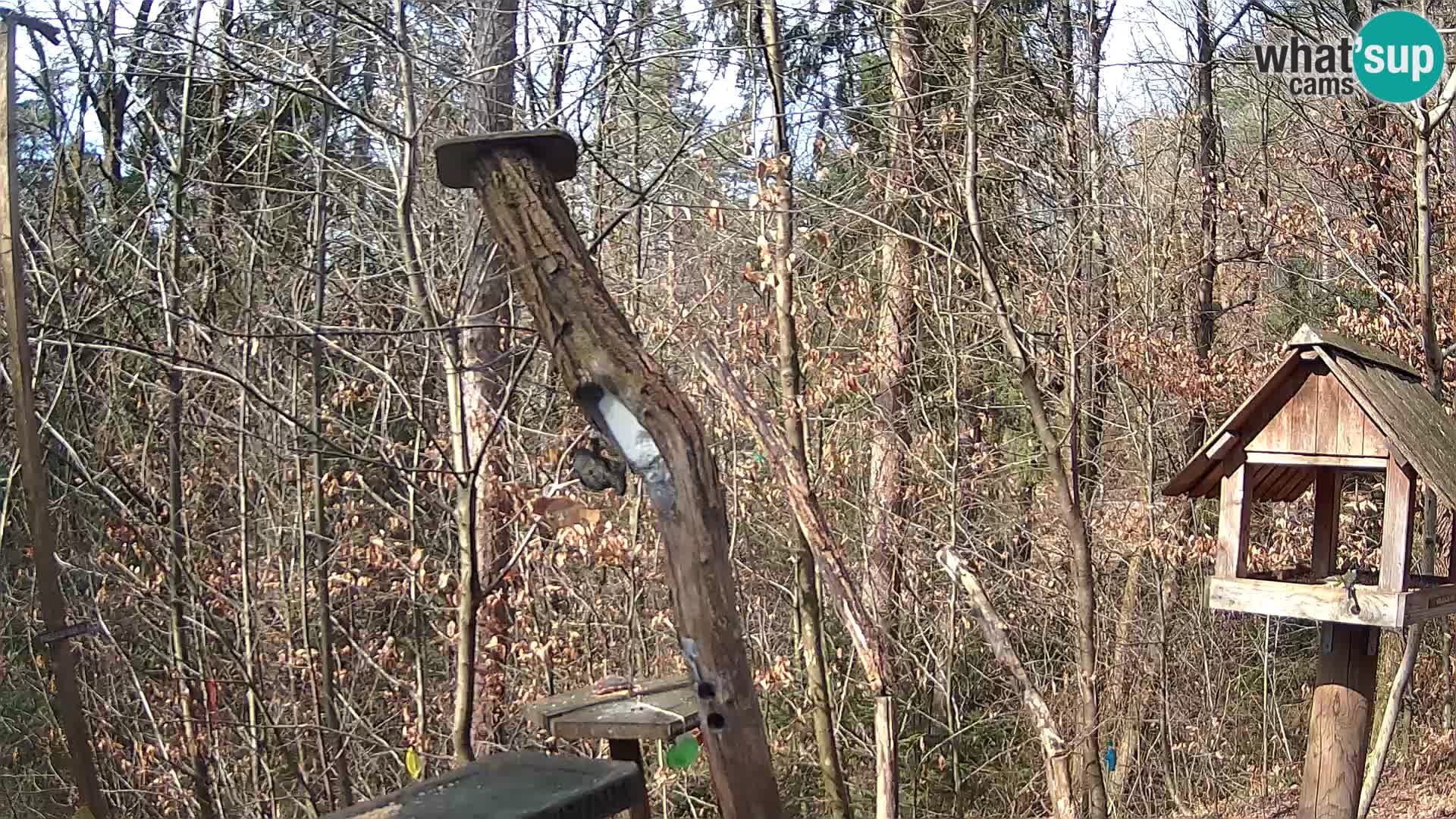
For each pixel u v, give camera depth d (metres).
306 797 7.70
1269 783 10.83
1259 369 10.79
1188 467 5.55
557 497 6.41
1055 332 9.19
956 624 9.86
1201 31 11.57
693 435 2.33
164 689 7.81
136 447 7.71
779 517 8.81
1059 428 9.37
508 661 7.36
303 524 7.59
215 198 6.91
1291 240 10.75
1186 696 11.04
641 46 5.81
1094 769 6.26
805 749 9.43
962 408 10.08
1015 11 9.35
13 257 2.91
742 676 2.27
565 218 2.53
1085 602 6.21
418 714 7.46
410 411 5.50
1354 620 5.01
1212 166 11.59
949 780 10.53
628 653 7.61
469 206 5.46
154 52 5.33
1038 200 8.88
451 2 5.70
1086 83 9.24
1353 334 10.38
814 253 8.71
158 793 7.26
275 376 8.09
